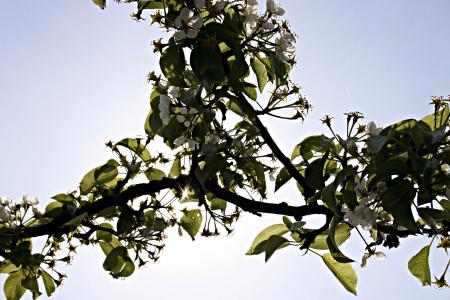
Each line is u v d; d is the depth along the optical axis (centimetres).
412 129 158
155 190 178
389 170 156
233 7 172
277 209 170
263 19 172
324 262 174
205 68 165
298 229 168
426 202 156
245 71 169
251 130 173
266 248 171
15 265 186
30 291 188
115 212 189
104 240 193
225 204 188
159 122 173
